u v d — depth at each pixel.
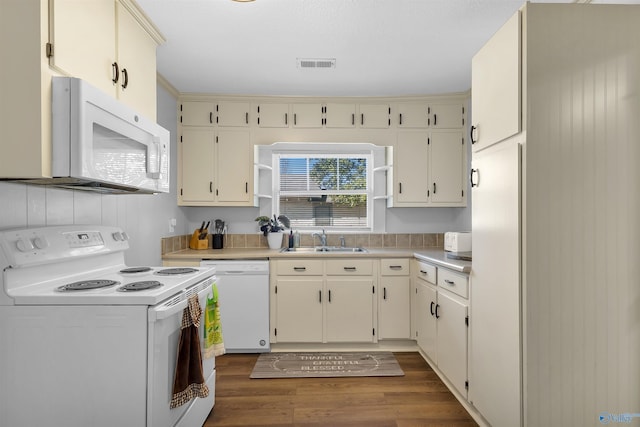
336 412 2.06
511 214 1.53
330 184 3.66
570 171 1.43
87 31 1.44
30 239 1.43
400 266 2.98
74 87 1.25
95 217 1.97
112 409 1.31
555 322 1.43
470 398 1.97
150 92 2.02
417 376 2.52
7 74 1.20
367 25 2.09
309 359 2.82
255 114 3.26
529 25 1.42
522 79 1.45
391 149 3.34
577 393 1.43
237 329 2.91
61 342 1.31
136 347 1.31
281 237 3.35
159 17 1.98
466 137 3.28
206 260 2.90
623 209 1.44
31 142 1.20
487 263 1.76
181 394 1.51
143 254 2.54
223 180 3.24
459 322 2.09
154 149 1.81
